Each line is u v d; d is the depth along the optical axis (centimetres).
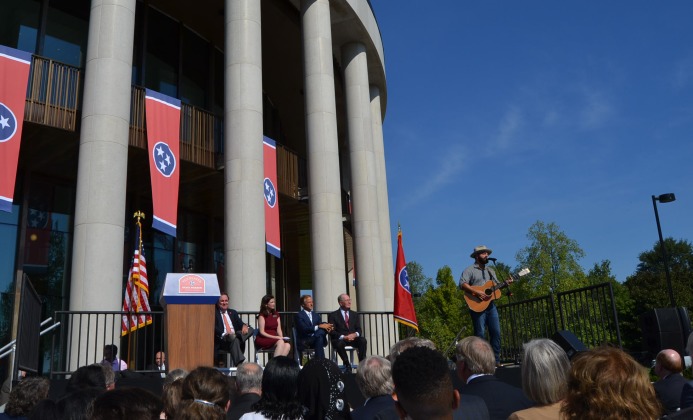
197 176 1593
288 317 2206
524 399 370
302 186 1852
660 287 5334
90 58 1173
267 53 2022
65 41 1526
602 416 185
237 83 1374
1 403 1010
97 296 1025
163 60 1759
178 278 823
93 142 1110
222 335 967
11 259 1383
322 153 1593
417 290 6875
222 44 1969
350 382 990
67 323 1008
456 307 5009
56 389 845
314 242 1546
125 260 1594
